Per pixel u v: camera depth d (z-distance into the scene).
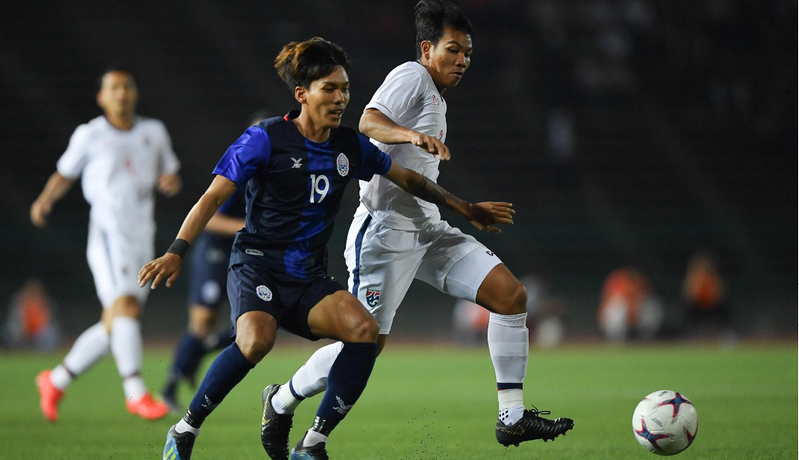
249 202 16.72
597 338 75.38
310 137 16.47
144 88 95.12
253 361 15.58
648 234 81.56
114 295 27.08
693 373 44.69
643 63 103.56
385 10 103.94
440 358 58.53
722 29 103.75
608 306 71.88
